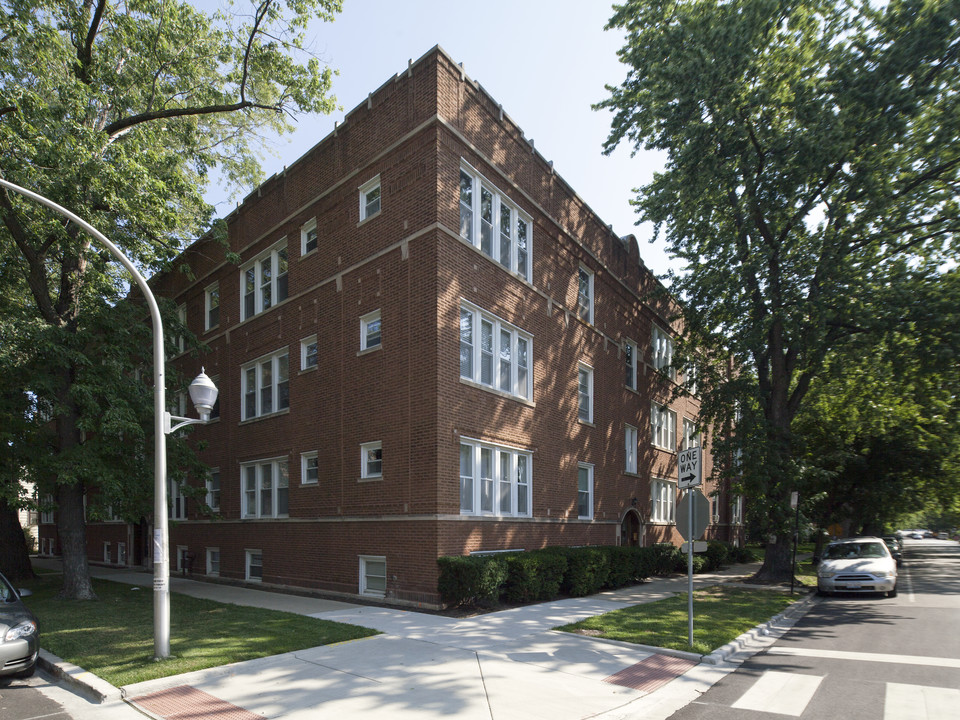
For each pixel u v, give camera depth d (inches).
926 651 414.0
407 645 385.4
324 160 700.7
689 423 1254.9
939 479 1114.1
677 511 419.8
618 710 280.8
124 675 315.9
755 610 557.6
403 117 605.0
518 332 670.5
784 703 294.5
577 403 780.6
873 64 657.6
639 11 788.0
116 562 1096.8
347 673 325.4
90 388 565.6
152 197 564.1
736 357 888.3
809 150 662.5
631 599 613.0
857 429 1039.0
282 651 366.0
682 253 892.6
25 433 586.9
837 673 353.4
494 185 646.5
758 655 401.7
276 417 727.1
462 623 459.2
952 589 819.4
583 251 829.8
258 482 752.3
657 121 788.0
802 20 708.7
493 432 605.6
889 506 1275.8
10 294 685.3
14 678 337.1
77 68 616.7
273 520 708.7
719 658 378.0
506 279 652.7
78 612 512.7
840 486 1149.1
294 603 559.5
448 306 561.0
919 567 1325.0
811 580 867.4
